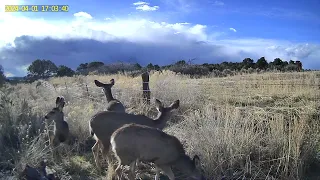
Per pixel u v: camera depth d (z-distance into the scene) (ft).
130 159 11.57
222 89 22.66
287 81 24.99
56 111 15.24
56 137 15.21
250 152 13.46
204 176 12.63
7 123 16.51
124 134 11.48
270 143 13.61
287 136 13.78
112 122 13.35
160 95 21.83
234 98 20.56
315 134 14.43
